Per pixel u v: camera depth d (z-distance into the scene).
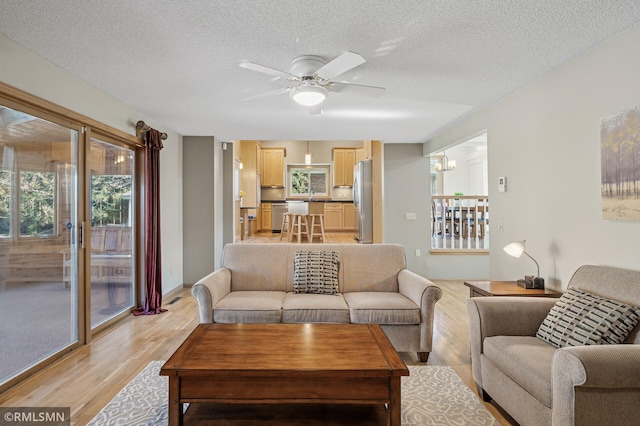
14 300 2.55
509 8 2.09
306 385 1.74
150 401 2.30
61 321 3.03
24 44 2.50
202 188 5.70
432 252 6.27
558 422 1.58
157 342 3.33
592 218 2.62
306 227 8.72
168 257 5.11
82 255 3.27
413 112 4.32
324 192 12.13
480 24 2.27
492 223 4.02
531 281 2.96
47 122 2.87
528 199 3.37
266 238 9.74
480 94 3.65
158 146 4.39
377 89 2.87
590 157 2.64
